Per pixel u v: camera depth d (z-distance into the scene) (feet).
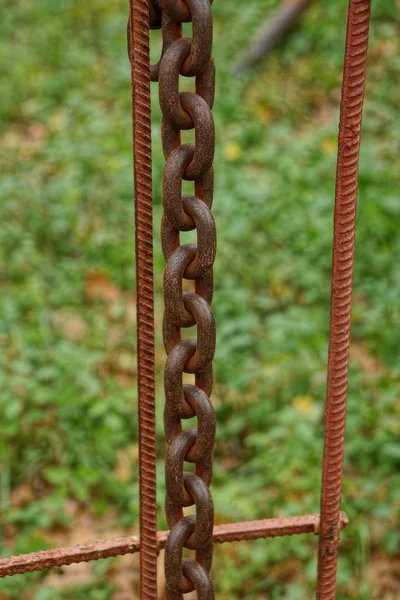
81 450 13.24
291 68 26.09
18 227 18.51
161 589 11.12
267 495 12.48
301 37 26.91
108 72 26.25
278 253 17.53
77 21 30.17
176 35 5.25
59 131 22.97
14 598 11.22
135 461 13.42
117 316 16.46
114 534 12.46
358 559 11.30
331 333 5.89
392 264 16.72
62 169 21.06
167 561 5.85
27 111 24.35
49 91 25.21
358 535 11.51
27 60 27.04
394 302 15.60
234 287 16.66
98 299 16.85
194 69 5.14
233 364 14.62
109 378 14.74
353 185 5.57
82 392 14.12
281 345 14.79
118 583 11.60
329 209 18.38
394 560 11.66
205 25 5.03
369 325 15.29
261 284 16.98
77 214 19.22
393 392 13.51
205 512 5.69
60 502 12.34
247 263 17.33
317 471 12.41
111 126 22.66
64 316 16.40
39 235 18.53
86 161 20.66
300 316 15.66
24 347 14.93
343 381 5.97
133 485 13.00
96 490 13.03
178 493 5.69
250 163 21.07
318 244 17.40
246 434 13.82
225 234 17.84
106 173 20.39
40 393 13.88
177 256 5.36
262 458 12.82
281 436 13.05
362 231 17.22
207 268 5.38
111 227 18.93
